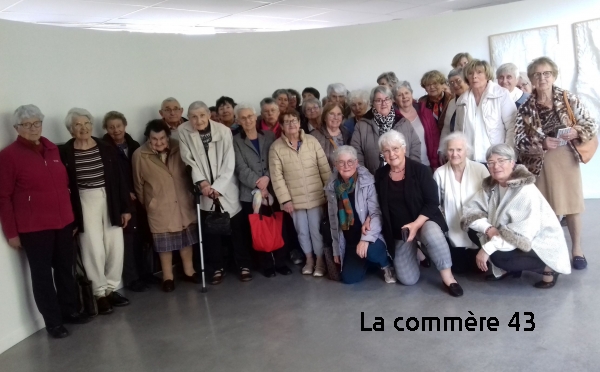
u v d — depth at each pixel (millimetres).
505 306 3295
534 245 3387
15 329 3438
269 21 8078
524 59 5594
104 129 4402
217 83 5492
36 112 3332
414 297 3605
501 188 3496
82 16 6859
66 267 3588
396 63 5949
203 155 4148
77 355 3189
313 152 4168
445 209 3773
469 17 5711
